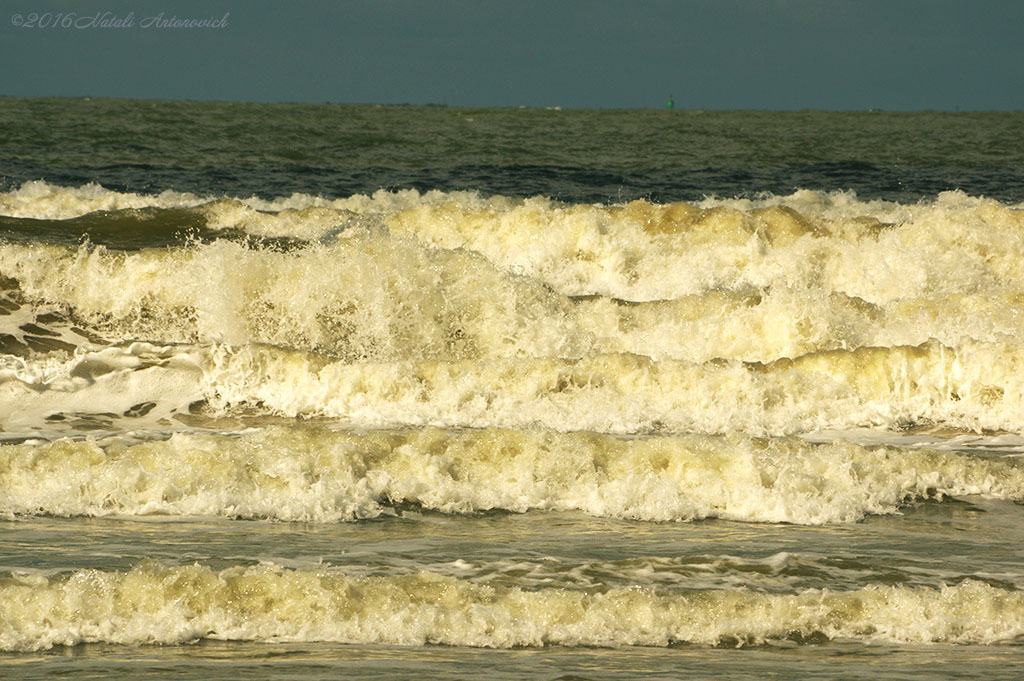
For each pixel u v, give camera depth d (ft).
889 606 65.16
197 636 60.08
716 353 134.82
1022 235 169.37
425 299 138.41
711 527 81.97
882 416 115.85
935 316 141.90
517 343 136.56
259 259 141.28
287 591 63.57
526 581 68.28
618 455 91.76
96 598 62.39
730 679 55.36
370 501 85.30
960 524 84.07
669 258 168.35
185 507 82.89
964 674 56.95
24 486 85.20
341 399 117.39
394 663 56.49
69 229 169.07
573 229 170.71
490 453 92.17
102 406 114.11
